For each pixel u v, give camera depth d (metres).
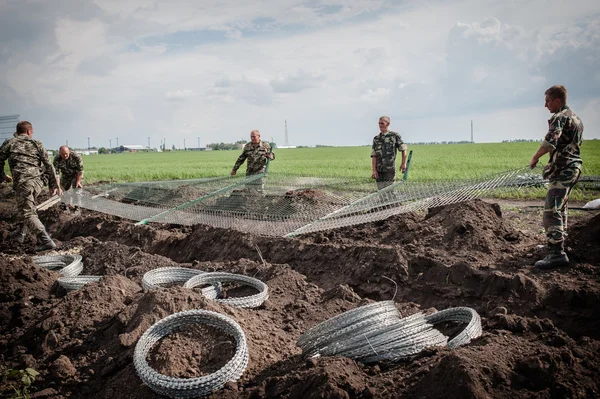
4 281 6.16
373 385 3.57
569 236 6.31
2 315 5.55
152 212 11.34
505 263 6.02
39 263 7.80
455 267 5.67
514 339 3.93
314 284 6.03
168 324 4.32
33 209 9.29
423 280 5.86
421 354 3.95
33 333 4.93
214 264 6.82
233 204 10.67
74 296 5.21
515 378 3.28
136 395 3.82
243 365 3.94
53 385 4.11
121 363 4.16
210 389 3.74
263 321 4.88
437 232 7.21
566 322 4.62
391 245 7.00
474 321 4.32
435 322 4.78
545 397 3.19
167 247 9.24
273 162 42.44
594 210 10.04
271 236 7.98
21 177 9.13
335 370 3.62
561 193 5.64
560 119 5.50
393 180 10.17
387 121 10.11
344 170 28.17
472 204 7.56
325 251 6.99
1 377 4.35
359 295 6.05
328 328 4.22
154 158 69.56
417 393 3.34
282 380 3.67
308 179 11.95
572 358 3.52
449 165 29.34
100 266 7.53
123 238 10.09
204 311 4.38
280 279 5.97
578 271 5.50
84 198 13.52
